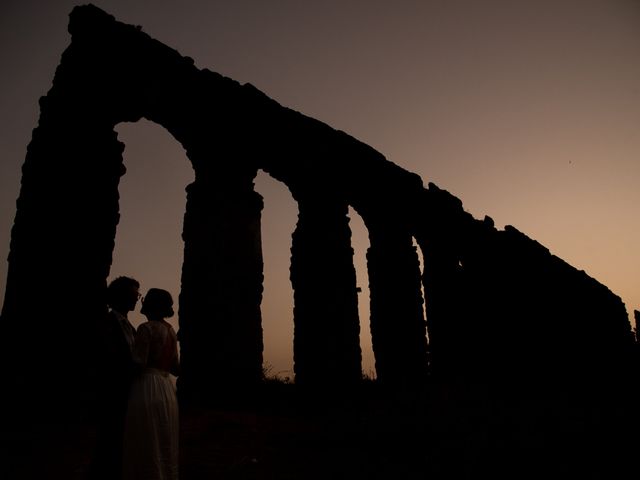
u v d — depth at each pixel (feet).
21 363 27.22
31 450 19.15
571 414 27.55
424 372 57.21
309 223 50.83
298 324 48.32
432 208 69.36
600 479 16.37
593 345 76.28
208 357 38.19
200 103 43.78
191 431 25.20
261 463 19.24
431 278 68.08
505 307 71.87
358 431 25.07
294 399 41.11
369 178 59.77
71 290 30.25
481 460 18.80
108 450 10.82
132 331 12.12
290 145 50.34
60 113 33.86
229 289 40.91
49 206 31.22
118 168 35.88
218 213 42.73
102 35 37.88
